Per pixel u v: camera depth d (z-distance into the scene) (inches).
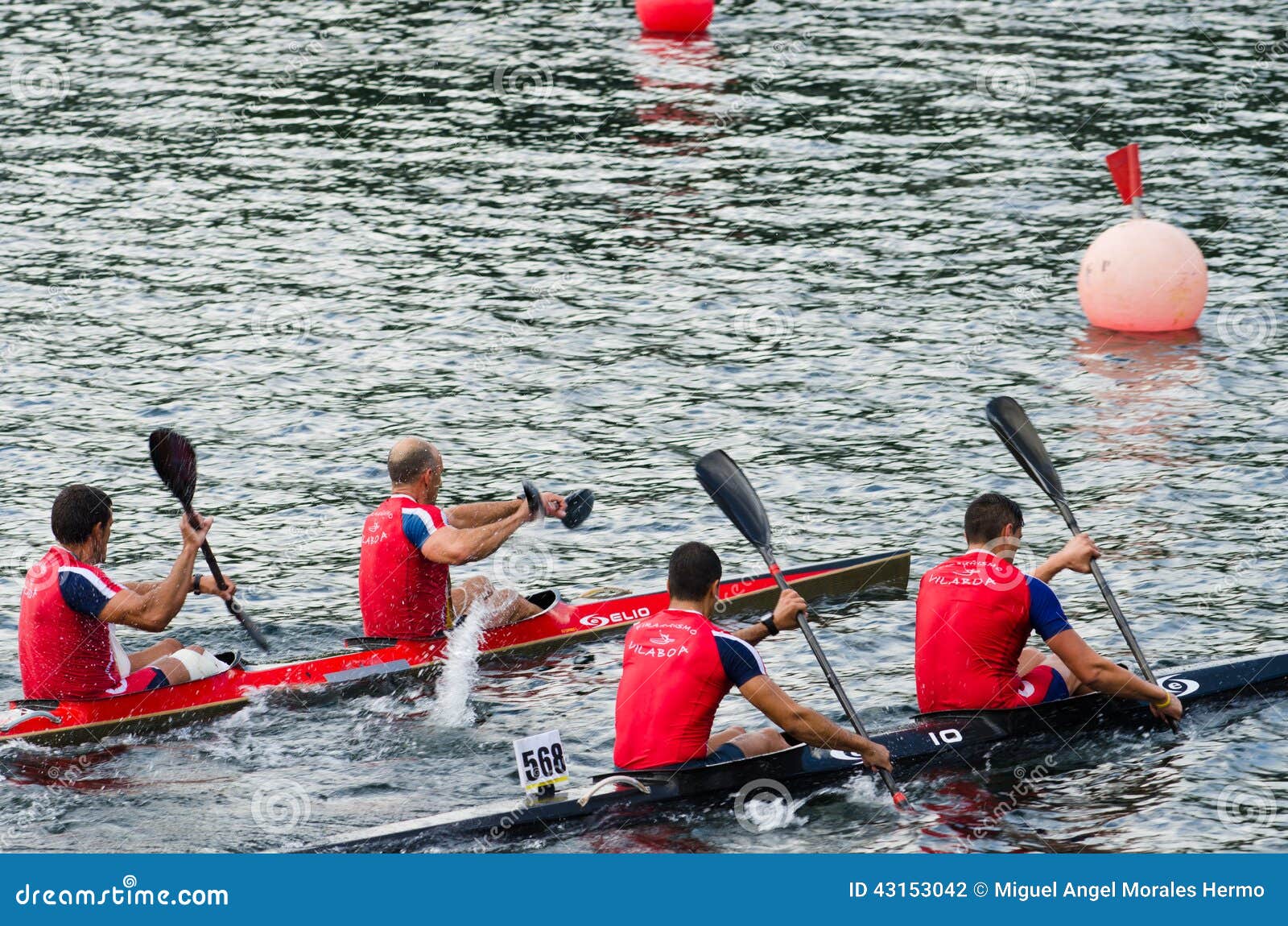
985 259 2513.5
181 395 2047.2
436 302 2384.4
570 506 1424.7
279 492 1766.7
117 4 4281.5
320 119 3336.6
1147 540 1571.1
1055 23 3939.5
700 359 2149.4
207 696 1294.3
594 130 3245.6
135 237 2679.6
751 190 2878.9
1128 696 1160.8
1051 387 2015.3
